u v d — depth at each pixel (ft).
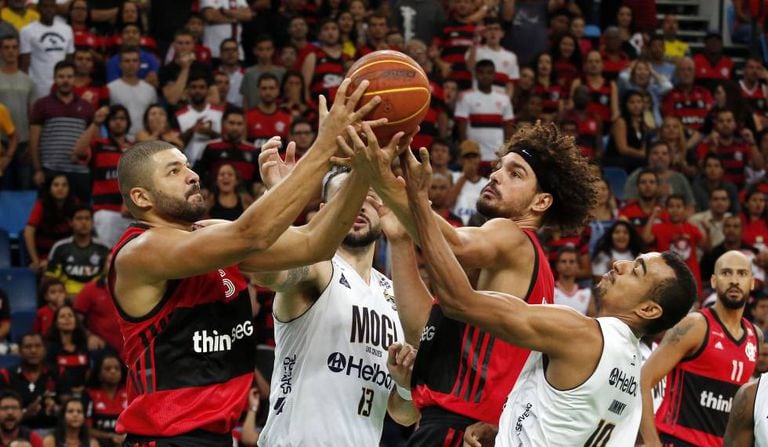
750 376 40.65
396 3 80.12
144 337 25.45
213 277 25.85
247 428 50.85
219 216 60.08
